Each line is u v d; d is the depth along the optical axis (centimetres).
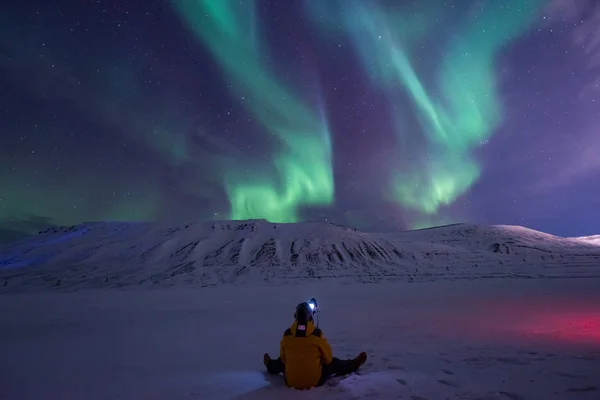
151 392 564
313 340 566
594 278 3594
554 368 624
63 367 752
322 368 577
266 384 592
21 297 3175
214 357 817
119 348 947
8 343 1055
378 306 1798
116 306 2186
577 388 511
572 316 1297
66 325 1429
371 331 1086
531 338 920
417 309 1641
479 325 1154
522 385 533
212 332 1168
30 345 1017
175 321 1458
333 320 1345
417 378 586
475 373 607
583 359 689
